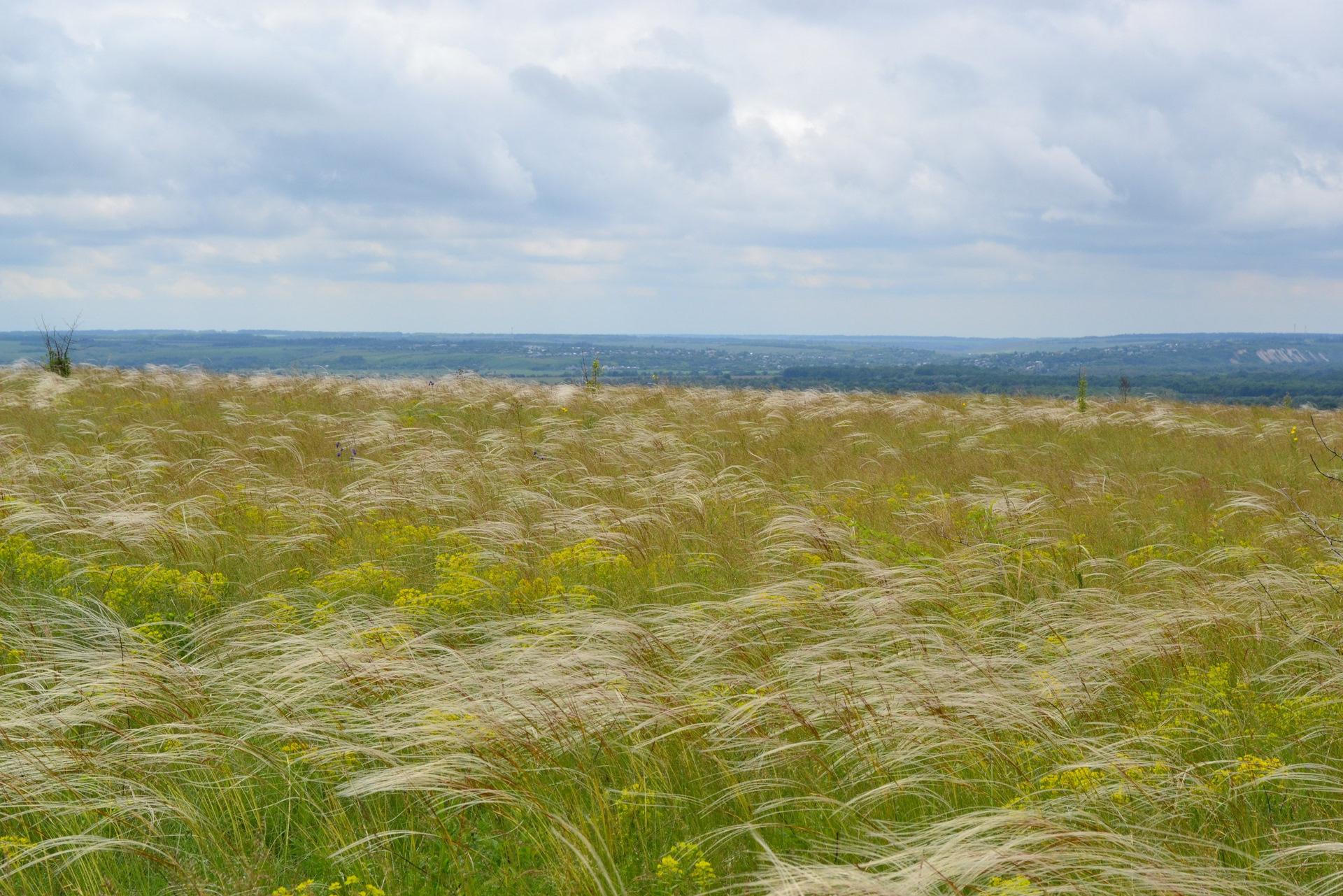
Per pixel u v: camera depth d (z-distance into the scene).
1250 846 3.65
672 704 4.66
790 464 12.90
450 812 4.06
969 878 3.07
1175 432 17.16
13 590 6.79
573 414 17.78
